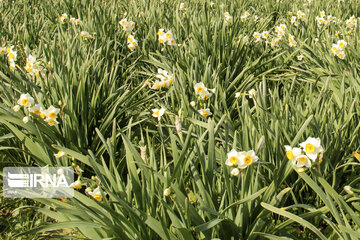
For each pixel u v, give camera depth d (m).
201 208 1.82
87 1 6.34
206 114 2.79
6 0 7.14
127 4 6.89
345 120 2.71
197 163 2.65
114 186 2.09
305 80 4.04
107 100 3.16
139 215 1.91
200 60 4.09
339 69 4.03
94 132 3.09
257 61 4.11
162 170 2.15
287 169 2.10
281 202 2.20
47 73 3.37
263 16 6.61
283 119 2.63
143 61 4.54
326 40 4.48
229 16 5.02
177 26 4.96
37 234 2.50
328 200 1.83
